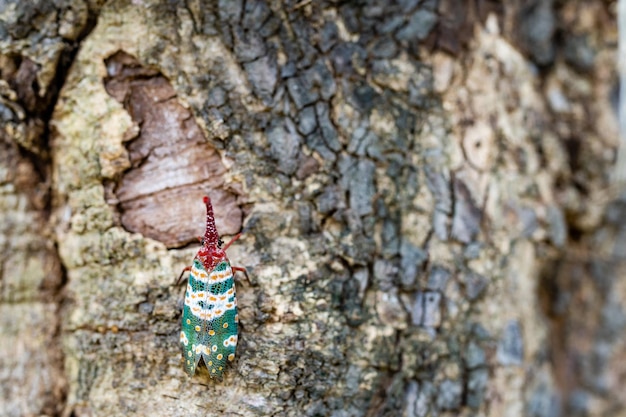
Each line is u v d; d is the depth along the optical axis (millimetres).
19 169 336
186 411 323
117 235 330
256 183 328
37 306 339
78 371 336
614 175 409
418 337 339
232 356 319
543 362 374
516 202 359
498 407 351
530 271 367
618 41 407
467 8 351
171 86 328
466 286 345
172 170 330
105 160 329
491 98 354
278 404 320
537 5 380
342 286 328
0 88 328
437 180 344
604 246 427
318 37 335
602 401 434
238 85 328
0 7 326
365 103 337
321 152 331
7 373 335
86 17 328
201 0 328
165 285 327
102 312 331
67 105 332
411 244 340
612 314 431
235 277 325
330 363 324
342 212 331
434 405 341
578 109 399
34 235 339
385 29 341
